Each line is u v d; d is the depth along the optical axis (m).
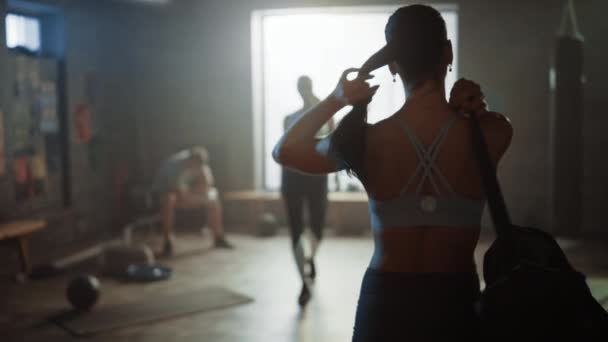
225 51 7.56
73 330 3.84
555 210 5.97
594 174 6.73
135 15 7.47
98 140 7.02
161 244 6.52
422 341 1.25
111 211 7.27
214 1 7.52
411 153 1.31
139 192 7.28
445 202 1.30
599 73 6.64
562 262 1.25
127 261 5.25
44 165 6.27
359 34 7.35
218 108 7.64
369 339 1.29
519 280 1.19
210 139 7.70
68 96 6.54
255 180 7.70
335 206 6.89
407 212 1.30
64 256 5.92
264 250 6.17
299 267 4.36
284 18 7.53
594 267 5.33
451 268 1.30
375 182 1.33
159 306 4.32
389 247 1.32
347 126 1.29
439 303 1.26
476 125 1.31
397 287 1.29
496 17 6.86
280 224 7.48
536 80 6.82
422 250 1.30
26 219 5.92
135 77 7.61
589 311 1.18
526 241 1.25
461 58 6.98
